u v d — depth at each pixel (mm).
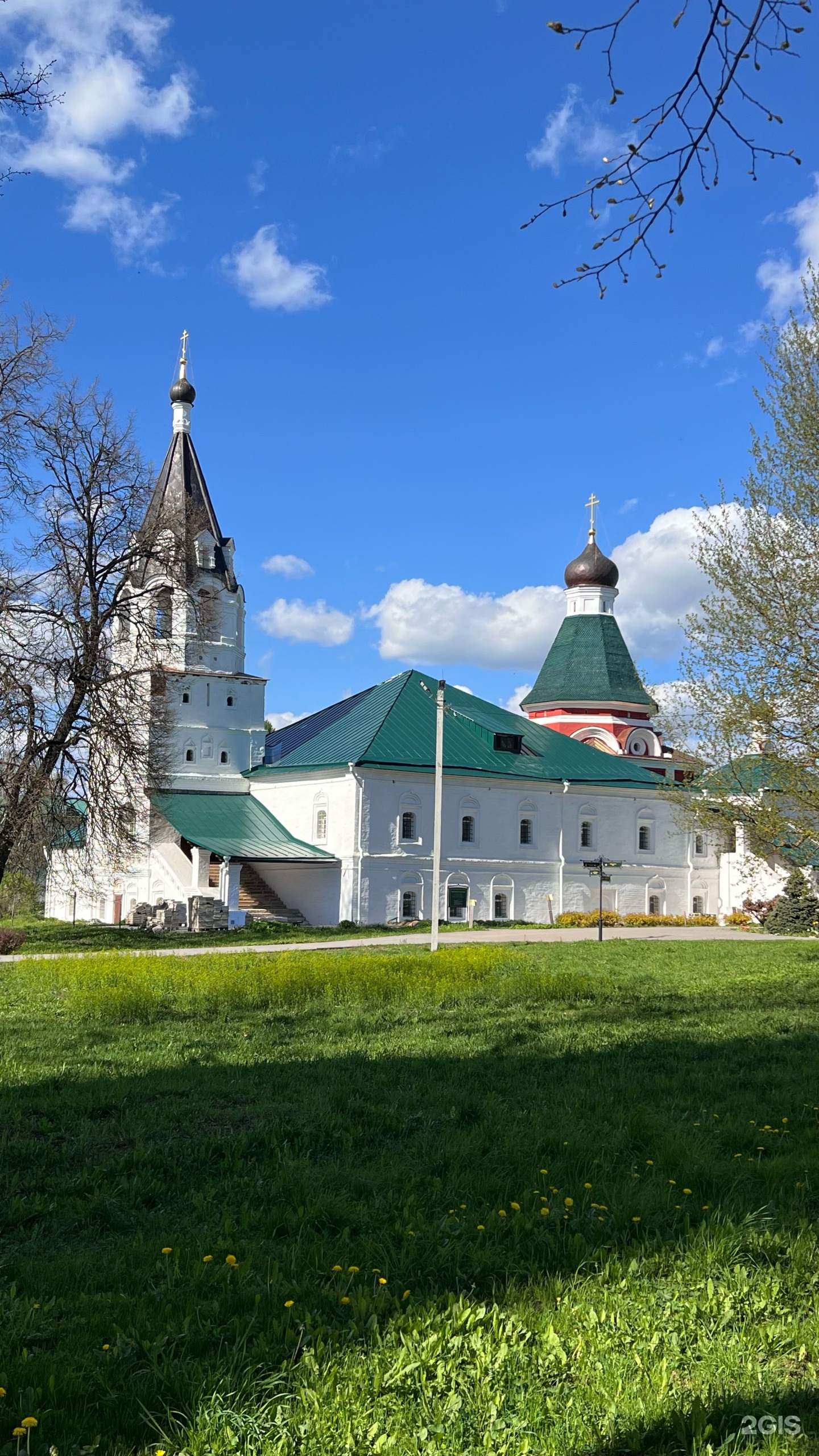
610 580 71688
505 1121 9969
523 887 55781
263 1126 9758
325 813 51531
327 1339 5684
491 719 59875
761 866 25047
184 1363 5383
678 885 62344
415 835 52031
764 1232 7188
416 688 58062
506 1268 6598
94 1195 7840
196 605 42375
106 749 38812
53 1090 11250
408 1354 5520
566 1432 4965
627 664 70625
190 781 55000
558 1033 15742
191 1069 12477
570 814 58312
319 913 51219
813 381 22797
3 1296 6062
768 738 23297
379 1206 7625
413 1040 14930
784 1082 12359
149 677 44438
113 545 39625
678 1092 11547
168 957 25641
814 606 22562
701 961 30984
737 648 23562
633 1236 7207
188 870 49688
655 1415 5062
